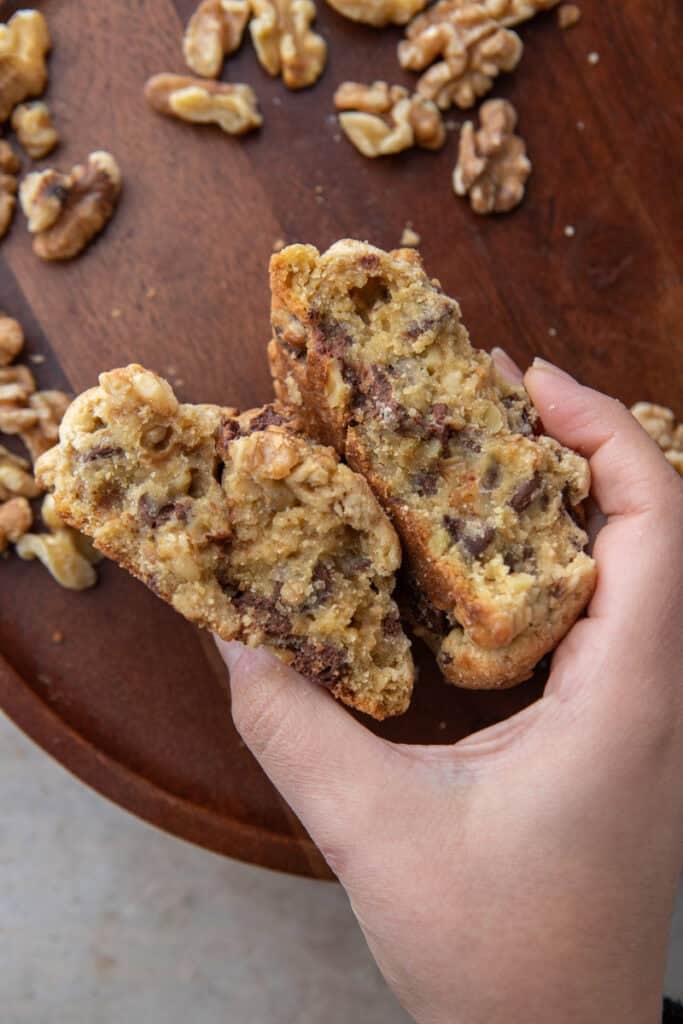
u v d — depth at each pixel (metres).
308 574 0.29
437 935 0.29
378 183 0.37
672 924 0.40
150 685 0.36
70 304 0.36
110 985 0.40
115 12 0.36
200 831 0.36
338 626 0.29
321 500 0.29
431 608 0.31
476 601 0.29
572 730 0.29
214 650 0.36
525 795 0.29
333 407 0.30
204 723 0.36
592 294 0.37
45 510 0.35
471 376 0.30
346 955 0.41
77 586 0.36
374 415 0.30
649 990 0.30
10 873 0.40
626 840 0.29
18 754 0.40
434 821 0.29
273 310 0.31
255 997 0.41
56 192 0.36
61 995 0.40
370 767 0.29
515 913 0.29
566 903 0.29
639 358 0.37
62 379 0.36
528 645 0.30
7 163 0.36
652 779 0.29
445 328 0.30
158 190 0.37
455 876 0.29
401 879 0.29
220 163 0.37
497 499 0.30
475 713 0.36
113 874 0.40
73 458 0.29
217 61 0.36
